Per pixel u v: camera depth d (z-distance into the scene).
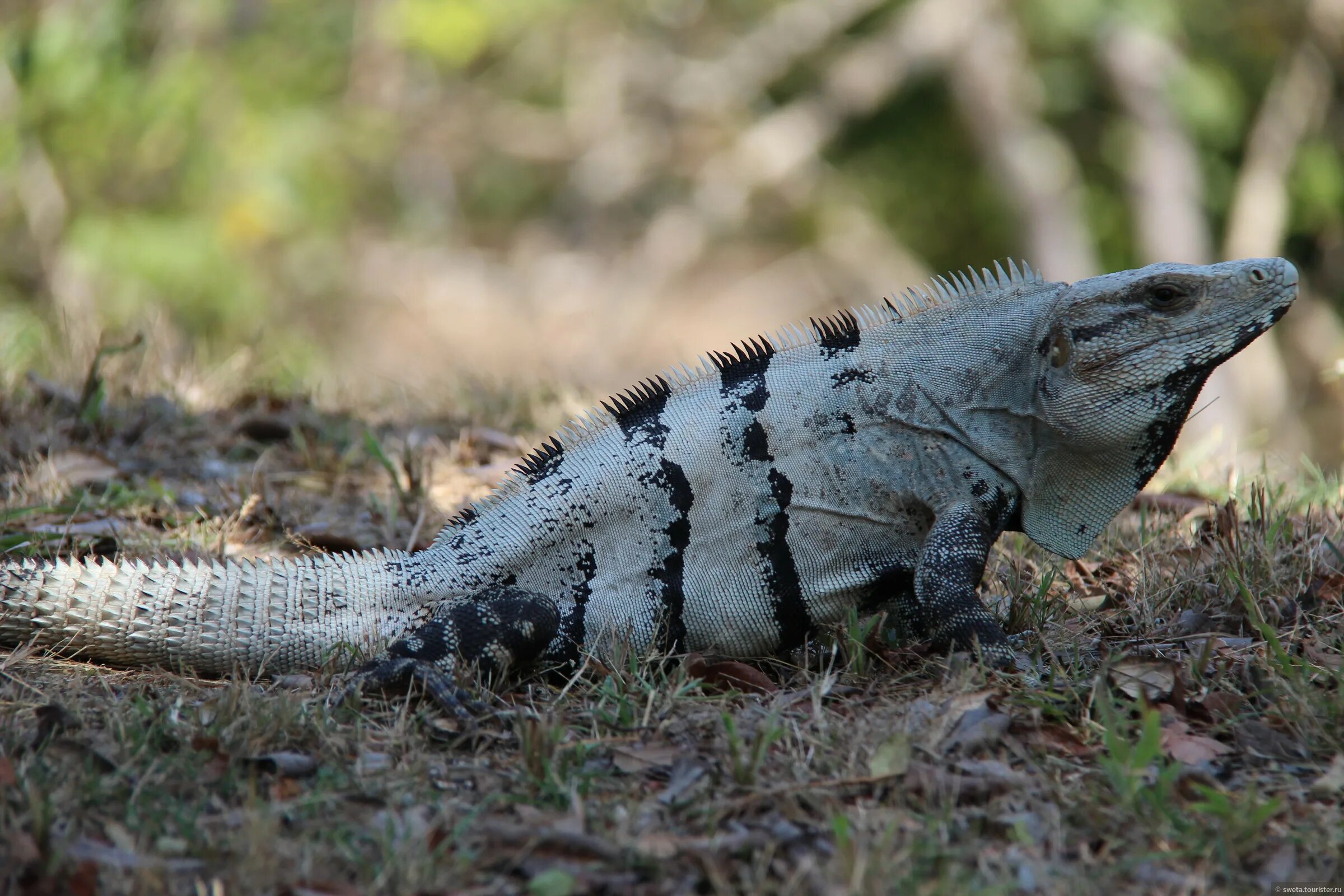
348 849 6.11
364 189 32.03
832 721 7.28
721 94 33.00
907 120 36.62
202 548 10.20
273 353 19.11
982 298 8.59
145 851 6.06
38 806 6.03
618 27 33.31
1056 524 8.58
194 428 13.04
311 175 28.91
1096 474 8.45
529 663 8.12
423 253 33.00
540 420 14.08
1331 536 9.75
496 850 6.15
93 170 26.77
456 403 14.78
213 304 26.80
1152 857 6.05
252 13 28.95
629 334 33.44
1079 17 32.56
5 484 11.27
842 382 8.50
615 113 32.97
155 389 14.07
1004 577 9.55
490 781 6.80
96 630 8.08
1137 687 7.55
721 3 34.34
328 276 29.97
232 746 6.83
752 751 6.76
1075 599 9.30
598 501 8.34
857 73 33.03
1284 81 34.72
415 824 6.30
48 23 25.64
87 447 11.89
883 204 36.69
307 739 7.06
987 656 7.80
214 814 6.42
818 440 8.42
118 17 26.39
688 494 8.34
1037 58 35.34
